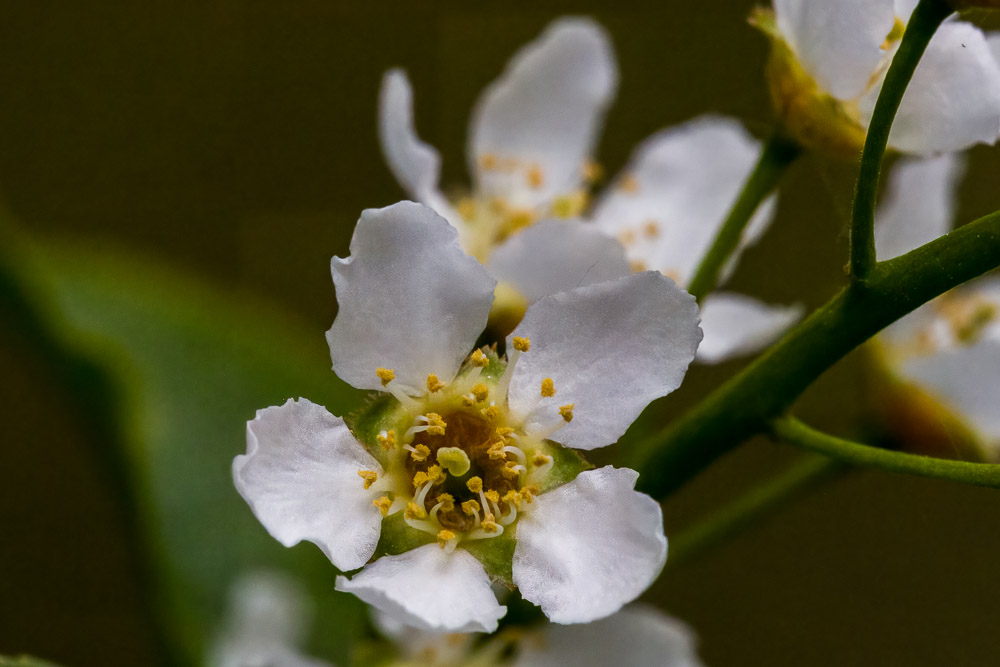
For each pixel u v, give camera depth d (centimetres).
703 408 11
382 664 12
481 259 13
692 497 16
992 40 11
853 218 11
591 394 11
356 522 11
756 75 16
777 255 15
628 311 11
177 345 13
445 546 11
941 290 11
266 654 12
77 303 13
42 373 12
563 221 11
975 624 16
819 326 11
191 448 13
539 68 13
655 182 13
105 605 16
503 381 11
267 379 13
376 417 11
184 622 12
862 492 16
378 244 11
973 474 11
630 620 12
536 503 11
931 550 16
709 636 16
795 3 11
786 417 11
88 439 12
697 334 11
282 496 11
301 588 13
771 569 16
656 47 16
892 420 12
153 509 12
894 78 11
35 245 13
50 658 15
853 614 16
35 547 16
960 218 14
